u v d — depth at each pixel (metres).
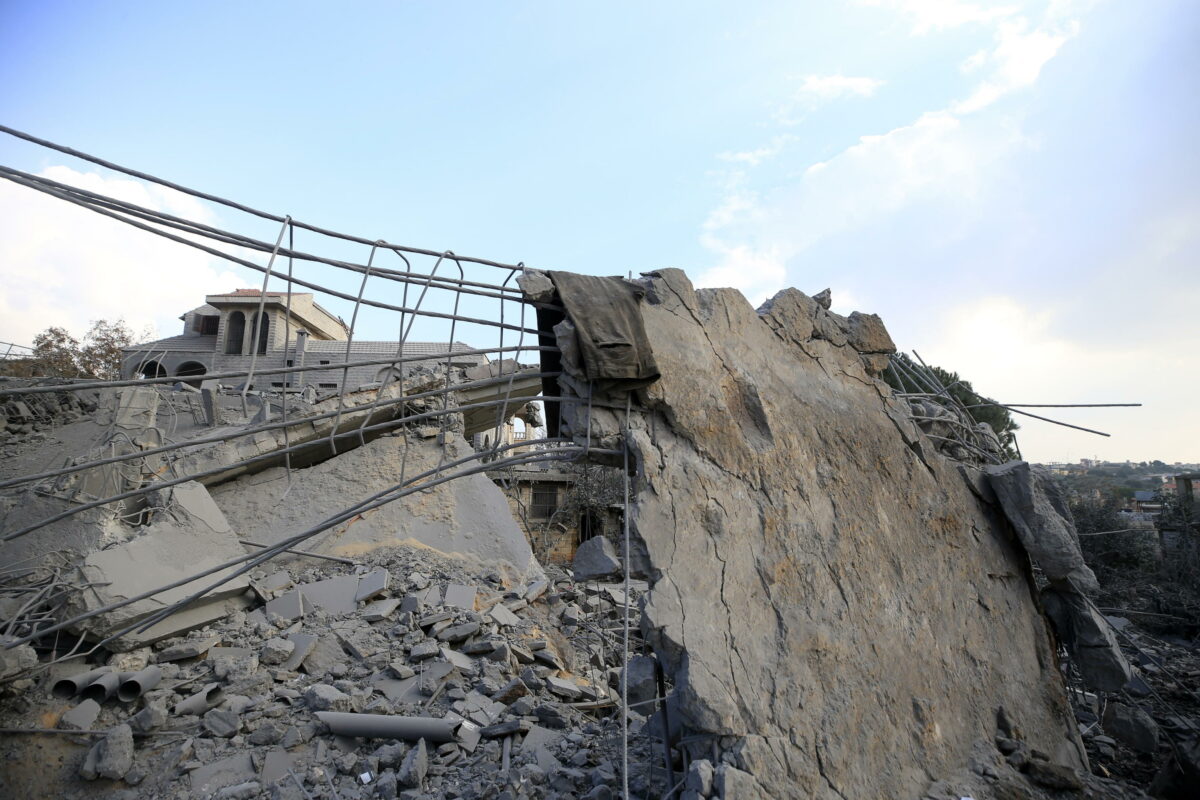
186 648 7.88
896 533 6.46
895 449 6.95
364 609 9.57
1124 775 6.75
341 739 6.93
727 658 4.89
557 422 6.18
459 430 14.05
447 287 5.04
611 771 5.95
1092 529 15.43
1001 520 7.34
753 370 6.34
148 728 6.62
